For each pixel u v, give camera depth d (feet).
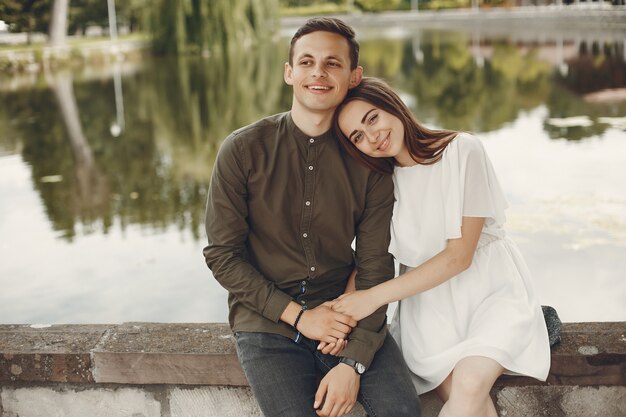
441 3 190.70
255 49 102.17
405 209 6.39
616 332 6.66
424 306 6.35
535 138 34.78
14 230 24.98
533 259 17.44
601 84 56.08
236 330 6.28
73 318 16.69
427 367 6.15
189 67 87.25
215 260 6.16
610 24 114.73
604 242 18.42
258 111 56.70
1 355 6.73
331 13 186.60
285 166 6.16
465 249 6.07
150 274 19.12
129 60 101.09
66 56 97.35
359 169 6.24
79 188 32.32
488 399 5.86
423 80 65.72
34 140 46.78
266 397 5.78
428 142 6.26
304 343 6.19
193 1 95.61
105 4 124.36
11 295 18.30
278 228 6.22
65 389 6.89
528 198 23.13
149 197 29.60
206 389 6.77
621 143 31.99
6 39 99.81
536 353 5.97
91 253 21.54
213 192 6.15
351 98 6.07
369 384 5.90
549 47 88.22
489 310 6.08
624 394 6.52
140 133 48.49
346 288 6.56
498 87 58.54
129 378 6.70
